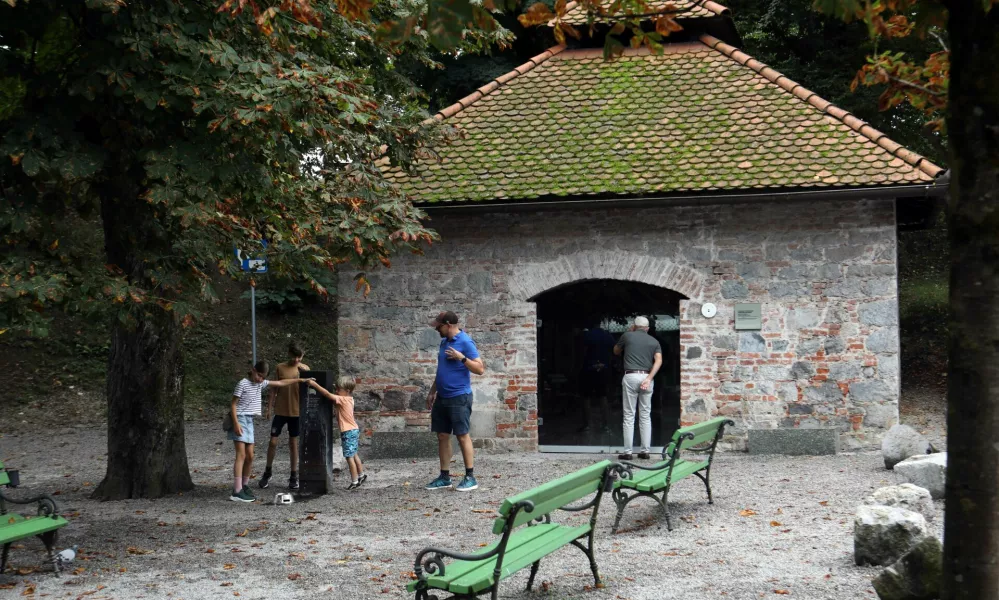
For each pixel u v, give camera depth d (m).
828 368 12.88
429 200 13.52
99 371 21.66
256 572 7.20
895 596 5.55
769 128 13.74
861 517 6.70
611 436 13.95
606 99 15.05
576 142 14.28
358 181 10.00
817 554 7.09
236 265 10.45
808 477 10.82
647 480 8.39
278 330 24.38
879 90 19.38
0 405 19.69
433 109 21.95
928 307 21.56
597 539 7.91
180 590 6.72
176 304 8.68
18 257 7.74
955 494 3.86
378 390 14.32
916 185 12.14
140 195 9.12
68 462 14.82
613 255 13.59
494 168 14.02
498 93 15.64
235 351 23.20
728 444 13.16
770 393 13.05
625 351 12.83
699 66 15.31
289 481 11.68
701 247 13.31
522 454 13.72
